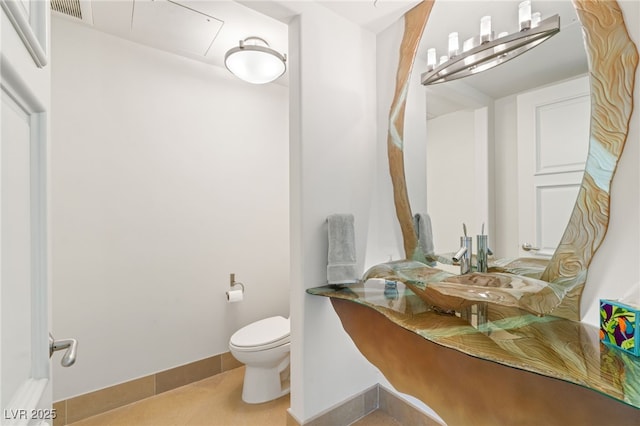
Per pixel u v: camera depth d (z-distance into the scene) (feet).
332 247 4.85
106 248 5.92
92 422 5.49
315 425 4.85
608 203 2.94
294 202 4.94
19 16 1.47
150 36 6.13
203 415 5.68
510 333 3.13
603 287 2.97
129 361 6.11
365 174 5.67
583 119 3.13
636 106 2.78
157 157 6.55
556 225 3.34
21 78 1.58
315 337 4.91
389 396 5.54
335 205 5.20
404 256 5.33
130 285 6.17
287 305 8.46
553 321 3.22
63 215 5.50
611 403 2.43
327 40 5.13
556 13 3.35
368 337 4.64
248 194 7.87
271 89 8.32
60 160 5.49
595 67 3.02
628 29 2.83
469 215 4.32
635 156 2.79
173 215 6.74
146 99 6.43
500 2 3.91
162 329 6.53
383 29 5.72
